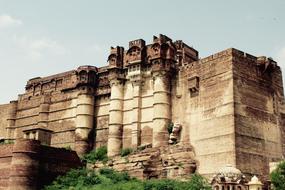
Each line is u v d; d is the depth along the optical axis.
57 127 57.97
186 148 43.22
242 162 39.41
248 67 43.41
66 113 57.69
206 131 42.62
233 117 40.28
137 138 48.66
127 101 51.44
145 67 50.84
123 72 52.53
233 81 41.44
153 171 43.47
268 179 40.78
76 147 53.75
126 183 41.06
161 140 46.12
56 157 45.56
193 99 45.38
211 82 43.75
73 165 47.09
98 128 54.28
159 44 48.88
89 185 42.44
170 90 48.19
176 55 50.53
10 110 63.84
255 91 43.16
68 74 60.12
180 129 45.66
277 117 44.34
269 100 44.22
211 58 44.59
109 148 50.31
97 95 55.44
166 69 48.16
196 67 46.22
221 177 33.78
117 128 50.69
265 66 44.53
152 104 49.03
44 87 62.78
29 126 61.22
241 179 34.09
